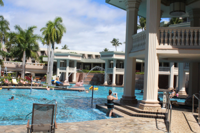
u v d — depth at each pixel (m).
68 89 23.00
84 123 6.79
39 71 44.31
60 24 31.69
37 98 15.09
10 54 37.16
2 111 9.66
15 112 9.49
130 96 11.00
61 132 5.54
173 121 7.04
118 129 6.12
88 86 35.06
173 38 8.95
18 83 23.14
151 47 8.79
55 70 51.56
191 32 8.86
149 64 8.75
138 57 11.18
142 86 32.94
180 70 22.75
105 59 37.72
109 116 8.91
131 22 11.24
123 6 13.04
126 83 11.20
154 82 8.70
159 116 7.98
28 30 35.81
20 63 43.34
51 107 4.82
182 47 8.85
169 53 8.72
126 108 9.78
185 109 9.62
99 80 40.53
